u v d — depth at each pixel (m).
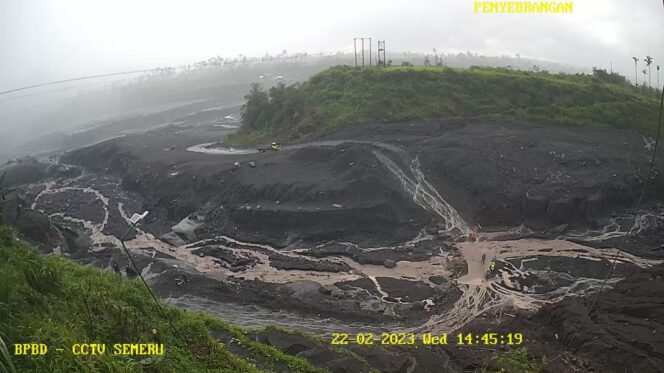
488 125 53.78
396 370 18.06
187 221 42.19
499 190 39.91
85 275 15.03
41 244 34.00
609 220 38.19
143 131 89.31
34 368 8.57
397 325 25.73
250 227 40.56
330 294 29.78
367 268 33.56
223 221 41.84
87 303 12.02
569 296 28.06
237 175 46.69
